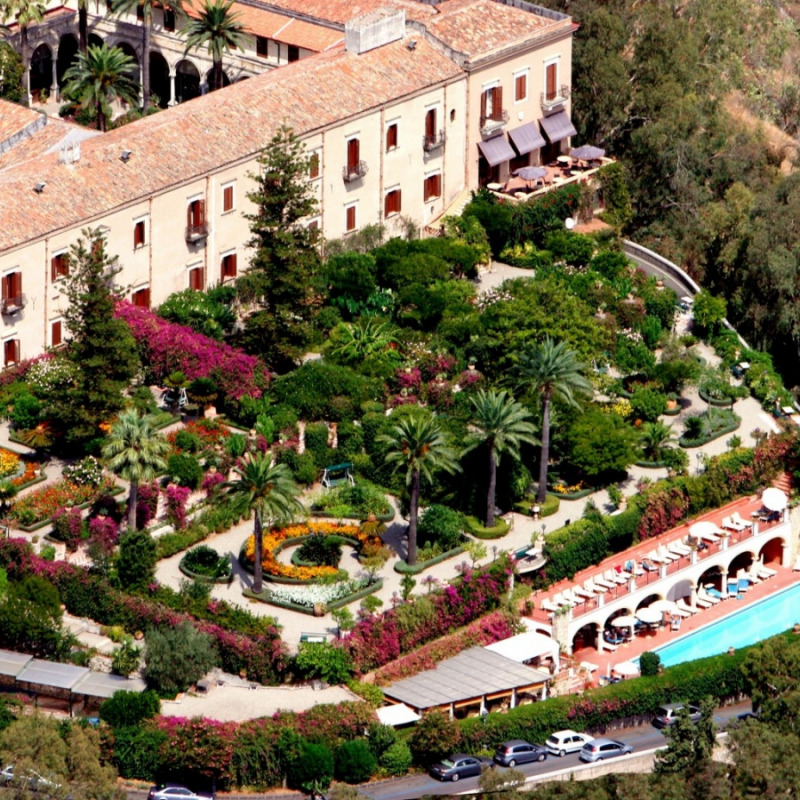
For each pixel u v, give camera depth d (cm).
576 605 15338
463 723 14175
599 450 16062
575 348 16925
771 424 17162
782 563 16612
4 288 16288
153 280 17188
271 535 15362
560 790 13825
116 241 16850
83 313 15675
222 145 17438
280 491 14725
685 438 16862
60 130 17788
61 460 15912
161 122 17525
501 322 16875
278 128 17500
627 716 14775
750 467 16650
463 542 15550
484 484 15700
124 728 13738
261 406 16225
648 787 13938
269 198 16525
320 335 17350
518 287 17575
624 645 15575
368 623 14575
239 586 14975
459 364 17012
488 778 13762
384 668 14525
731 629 15862
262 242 16688
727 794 13988
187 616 14550
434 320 17525
